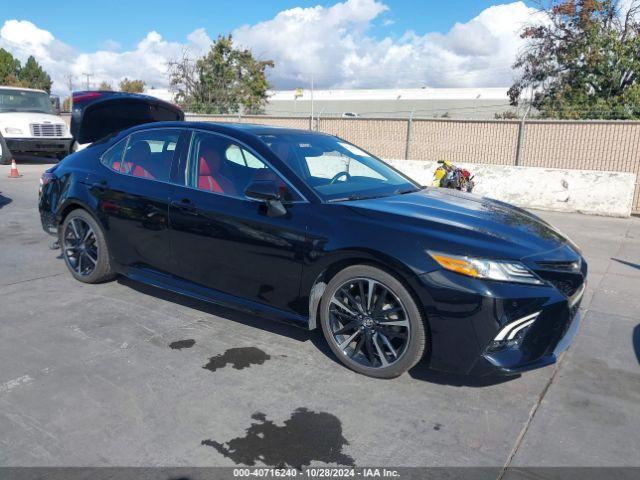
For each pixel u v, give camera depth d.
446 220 3.43
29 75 65.19
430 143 13.84
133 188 4.48
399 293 3.23
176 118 9.16
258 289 3.82
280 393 3.25
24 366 3.50
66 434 2.79
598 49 19.70
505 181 11.47
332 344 3.58
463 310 3.06
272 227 3.66
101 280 5.04
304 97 44.62
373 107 42.38
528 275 3.10
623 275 6.12
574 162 12.11
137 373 3.45
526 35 21.44
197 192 4.11
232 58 32.66
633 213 11.17
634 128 11.40
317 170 4.11
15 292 4.88
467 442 2.82
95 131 8.02
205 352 3.77
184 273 4.22
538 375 3.58
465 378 3.50
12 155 16.17
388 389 3.33
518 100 22.34
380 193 4.05
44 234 7.23
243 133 4.16
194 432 2.84
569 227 9.23
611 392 3.38
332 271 3.54
